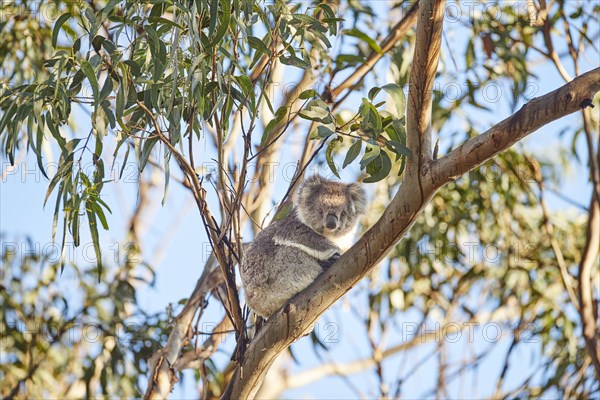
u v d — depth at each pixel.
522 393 14.55
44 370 14.14
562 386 14.41
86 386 13.04
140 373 12.86
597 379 13.35
